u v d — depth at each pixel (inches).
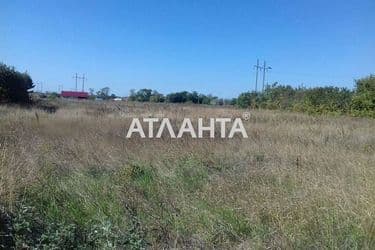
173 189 259.8
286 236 183.2
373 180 239.5
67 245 173.5
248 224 201.0
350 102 1045.8
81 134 441.1
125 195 239.6
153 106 1263.5
